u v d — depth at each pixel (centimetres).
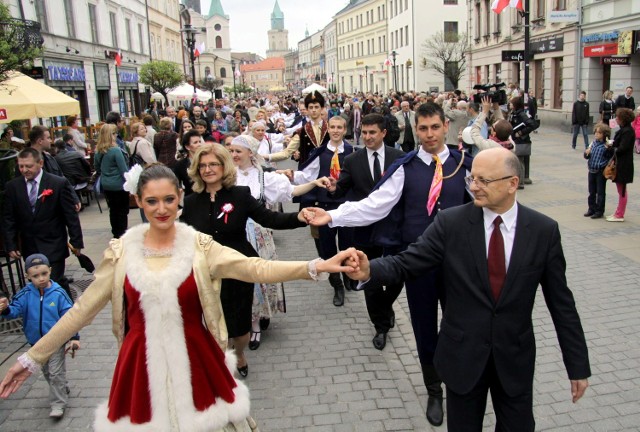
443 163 412
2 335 574
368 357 504
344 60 8600
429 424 398
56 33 2283
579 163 1545
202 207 434
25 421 420
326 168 643
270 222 429
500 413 288
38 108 1078
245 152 511
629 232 857
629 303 591
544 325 552
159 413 259
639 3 1959
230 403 274
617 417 395
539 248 278
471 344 280
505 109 1345
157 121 2208
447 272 292
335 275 629
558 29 2511
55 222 572
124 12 3300
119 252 269
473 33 3716
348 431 391
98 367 503
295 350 521
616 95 2131
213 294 275
